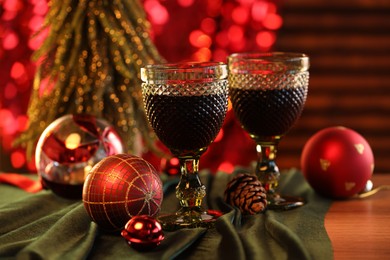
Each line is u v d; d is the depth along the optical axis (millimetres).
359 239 727
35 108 1021
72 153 864
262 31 2338
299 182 954
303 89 839
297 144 2340
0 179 974
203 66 780
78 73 992
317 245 706
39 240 695
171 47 2273
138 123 1040
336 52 2406
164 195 896
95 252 708
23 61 2057
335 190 861
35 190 934
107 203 738
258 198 805
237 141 2318
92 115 944
